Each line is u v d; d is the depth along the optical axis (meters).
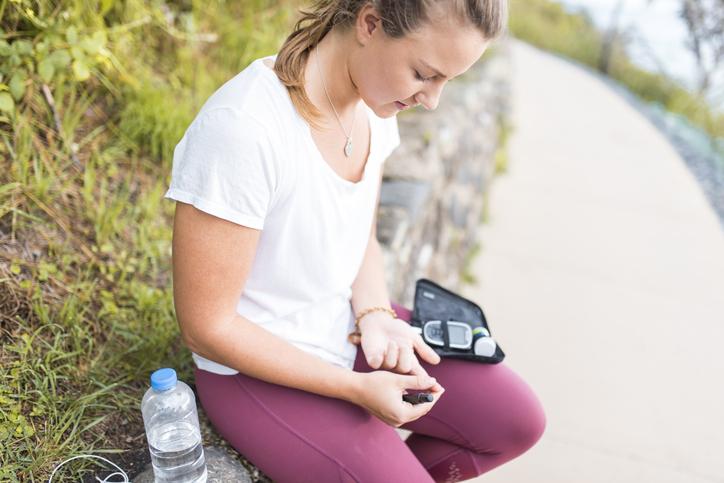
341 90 1.17
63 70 1.85
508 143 5.22
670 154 5.49
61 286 1.58
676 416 2.46
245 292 1.24
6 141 1.69
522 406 1.38
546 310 3.08
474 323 1.50
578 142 5.52
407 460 1.21
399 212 2.28
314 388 1.20
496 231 3.82
